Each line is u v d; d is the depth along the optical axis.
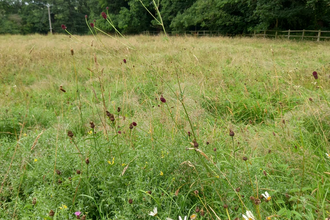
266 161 2.81
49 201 2.17
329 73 6.20
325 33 19.64
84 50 11.98
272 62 7.98
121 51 9.75
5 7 62.19
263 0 20.64
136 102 4.89
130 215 2.04
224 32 27.50
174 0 30.34
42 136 3.57
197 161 2.50
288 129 3.30
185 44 14.14
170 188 2.29
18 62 9.12
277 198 2.25
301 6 19.98
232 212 2.03
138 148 2.83
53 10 55.84
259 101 4.87
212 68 7.09
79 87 6.41
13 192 2.55
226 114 4.70
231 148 3.25
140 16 34.50
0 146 3.37
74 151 2.89
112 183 2.31
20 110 4.71
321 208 1.97
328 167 2.59
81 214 2.06
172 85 5.70
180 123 3.69
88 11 58.28
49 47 14.01
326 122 3.55
